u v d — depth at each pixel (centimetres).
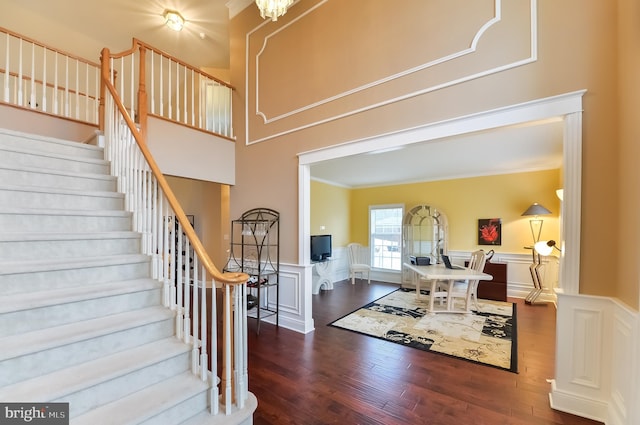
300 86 381
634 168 172
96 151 320
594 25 206
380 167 556
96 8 449
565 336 211
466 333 363
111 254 238
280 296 400
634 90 174
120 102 286
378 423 198
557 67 218
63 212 228
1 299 169
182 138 391
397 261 710
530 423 198
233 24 464
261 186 422
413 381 250
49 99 543
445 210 651
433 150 444
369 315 439
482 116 248
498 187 594
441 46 272
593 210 204
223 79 623
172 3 447
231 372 186
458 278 425
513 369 271
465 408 214
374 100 314
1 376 141
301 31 382
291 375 260
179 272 206
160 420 157
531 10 229
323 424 197
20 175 234
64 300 177
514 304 503
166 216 224
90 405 151
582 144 208
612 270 196
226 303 179
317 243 602
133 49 353
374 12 318
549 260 528
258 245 404
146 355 179
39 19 464
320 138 359
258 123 428
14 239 192
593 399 200
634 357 161
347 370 269
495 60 244
